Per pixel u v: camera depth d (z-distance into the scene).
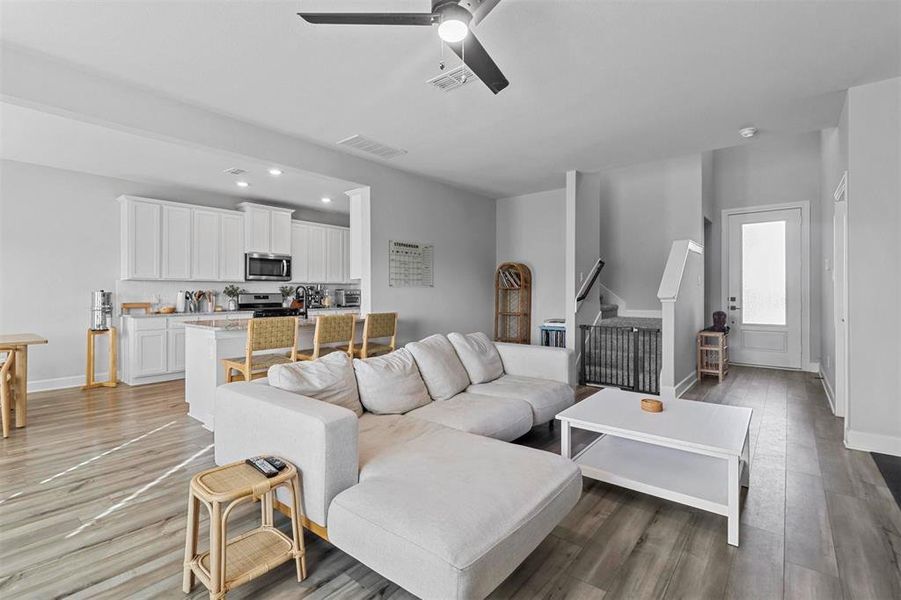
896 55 2.49
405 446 1.99
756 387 4.84
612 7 2.05
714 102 3.11
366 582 1.64
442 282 5.53
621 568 1.72
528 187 5.75
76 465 2.74
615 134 3.74
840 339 3.78
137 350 5.05
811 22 2.17
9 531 1.99
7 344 3.28
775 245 6.11
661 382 4.32
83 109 2.66
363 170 4.46
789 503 2.23
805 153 5.93
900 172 2.78
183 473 2.62
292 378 2.23
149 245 5.31
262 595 1.56
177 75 2.70
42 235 4.79
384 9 2.08
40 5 2.02
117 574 1.68
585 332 5.25
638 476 2.20
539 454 1.89
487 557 1.28
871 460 2.76
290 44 2.37
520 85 2.84
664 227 6.11
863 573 1.68
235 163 4.60
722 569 1.71
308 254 6.96
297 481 1.67
